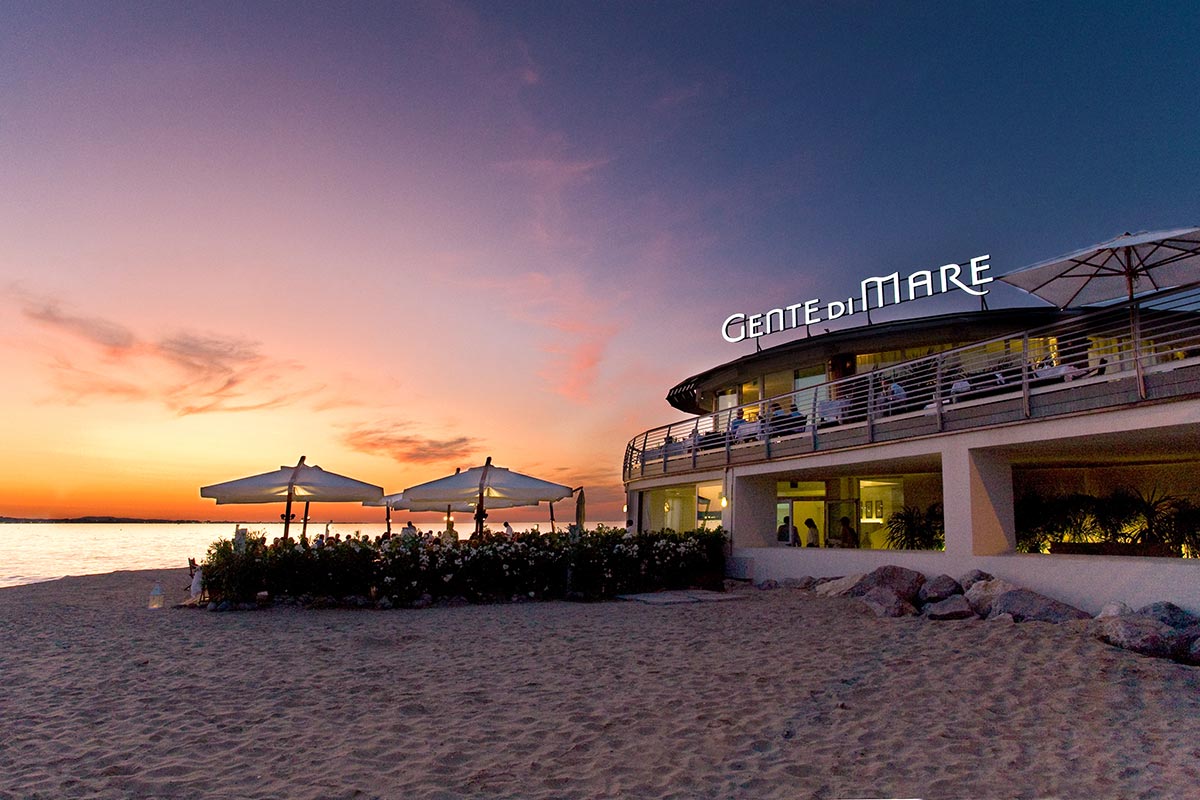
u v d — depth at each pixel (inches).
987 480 527.2
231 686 315.6
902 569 532.1
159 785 204.7
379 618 508.7
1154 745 235.5
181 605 580.7
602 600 617.9
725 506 780.6
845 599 536.1
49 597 687.7
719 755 232.2
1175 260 434.3
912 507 769.6
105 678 331.9
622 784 208.1
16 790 200.8
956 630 408.5
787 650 382.6
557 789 204.4
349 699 294.4
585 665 354.3
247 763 222.7
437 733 251.3
